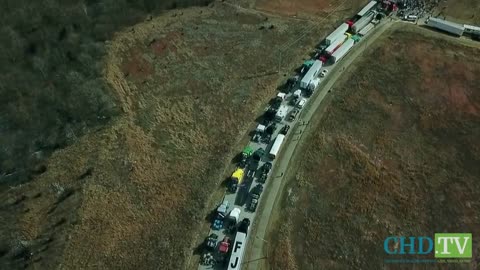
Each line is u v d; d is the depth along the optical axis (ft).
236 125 297.94
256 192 256.73
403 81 323.78
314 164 272.72
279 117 295.89
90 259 229.04
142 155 277.85
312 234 240.32
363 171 268.62
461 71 330.13
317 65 326.85
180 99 315.37
